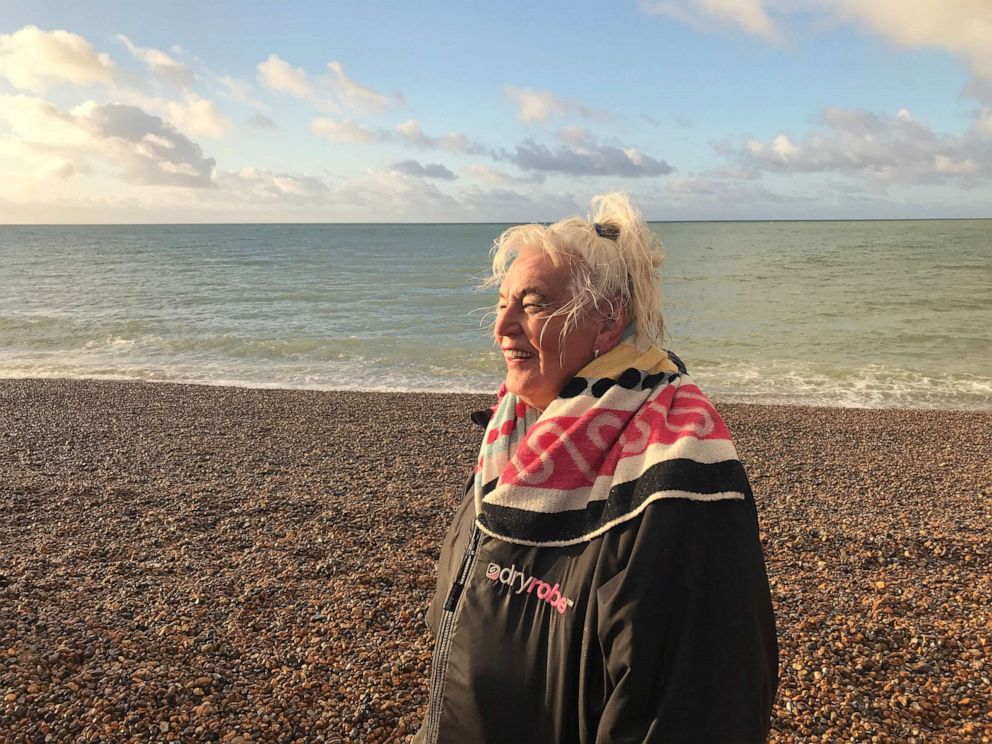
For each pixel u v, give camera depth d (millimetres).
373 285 33938
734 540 961
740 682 917
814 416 10617
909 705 3492
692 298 27391
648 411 1082
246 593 4629
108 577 4867
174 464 7816
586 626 987
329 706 3514
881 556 5238
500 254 1251
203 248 79688
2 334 19562
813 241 90438
